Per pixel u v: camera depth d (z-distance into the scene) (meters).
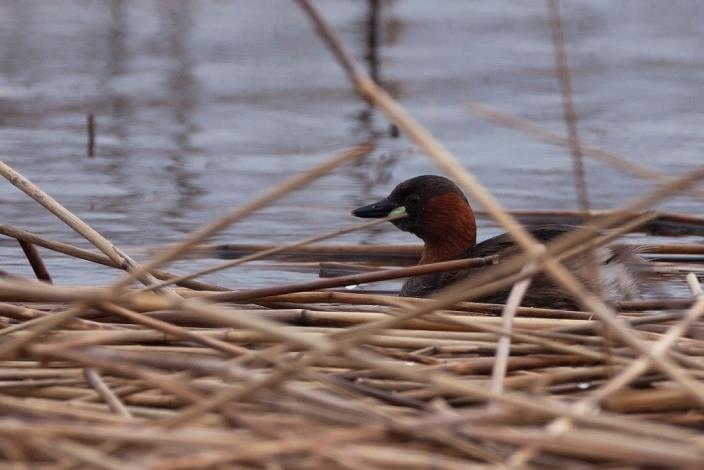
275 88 22.61
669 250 12.16
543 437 5.12
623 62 25.06
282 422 5.64
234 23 27.69
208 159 17.83
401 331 7.68
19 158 17.47
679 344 7.30
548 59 25.16
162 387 5.99
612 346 7.23
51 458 5.42
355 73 5.50
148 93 21.88
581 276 10.46
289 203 15.55
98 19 27.73
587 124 20.09
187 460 5.09
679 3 31.28
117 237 13.61
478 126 20.16
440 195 12.77
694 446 5.24
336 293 8.93
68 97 21.34
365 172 17.33
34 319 7.48
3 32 25.91
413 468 5.29
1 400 6.06
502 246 11.35
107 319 8.23
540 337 7.20
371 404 6.25
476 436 5.22
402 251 13.34
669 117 20.67
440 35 27.12
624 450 5.03
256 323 5.55
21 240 10.09
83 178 16.45
